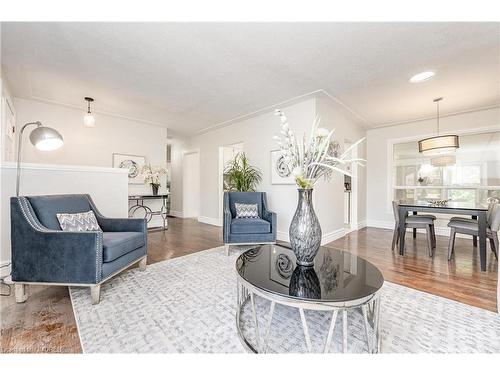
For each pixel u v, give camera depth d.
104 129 4.63
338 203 4.29
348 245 3.74
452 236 2.96
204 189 6.04
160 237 4.27
